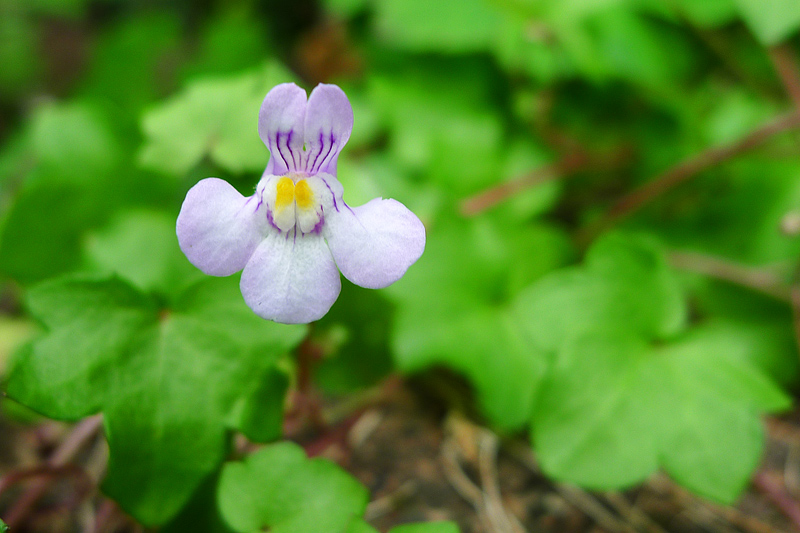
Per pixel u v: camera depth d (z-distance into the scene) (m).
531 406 0.11
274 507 0.10
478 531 0.11
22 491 0.11
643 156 0.13
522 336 0.11
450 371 0.12
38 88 0.22
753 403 0.10
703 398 0.11
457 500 0.11
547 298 0.11
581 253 0.12
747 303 0.12
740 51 0.14
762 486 0.11
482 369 0.11
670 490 0.11
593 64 0.12
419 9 0.14
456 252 0.12
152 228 0.11
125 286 0.10
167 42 0.20
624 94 0.14
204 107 0.12
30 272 0.11
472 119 0.14
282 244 0.10
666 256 0.12
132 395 0.10
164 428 0.10
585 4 0.12
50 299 0.10
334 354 0.11
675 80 0.14
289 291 0.10
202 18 0.24
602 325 0.11
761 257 0.12
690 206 0.12
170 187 0.12
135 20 0.20
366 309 0.12
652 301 0.11
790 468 0.11
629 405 0.11
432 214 0.12
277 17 0.21
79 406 0.10
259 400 0.10
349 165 0.12
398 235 0.10
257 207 0.10
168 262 0.11
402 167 0.13
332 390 0.12
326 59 0.17
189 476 0.10
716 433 0.10
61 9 0.23
